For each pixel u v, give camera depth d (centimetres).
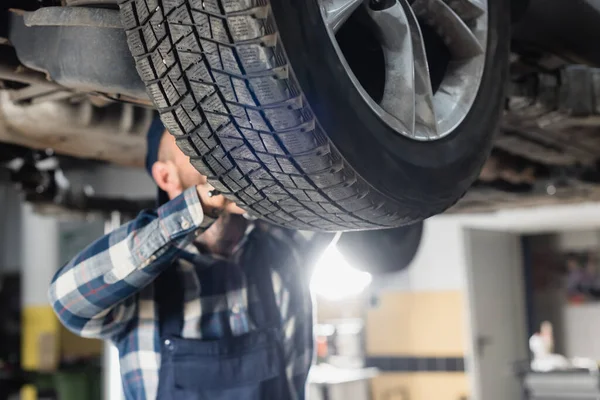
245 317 163
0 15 149
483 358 676
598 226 763
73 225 852
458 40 151
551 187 349
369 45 147
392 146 126
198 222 137
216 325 160
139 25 110
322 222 130
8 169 266
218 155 117
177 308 159
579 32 197
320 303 823
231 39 105
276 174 117
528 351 764
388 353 791
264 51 105
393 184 125
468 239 690
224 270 164
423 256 787
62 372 758
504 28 163
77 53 141
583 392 623
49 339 825
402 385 782
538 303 889
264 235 173
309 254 181
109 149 234
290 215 128
